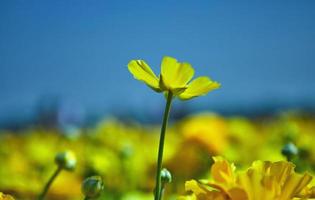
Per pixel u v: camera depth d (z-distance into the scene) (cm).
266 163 54
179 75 56
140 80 58
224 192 51
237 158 131
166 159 120
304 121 230
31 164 134
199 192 53
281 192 52
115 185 122
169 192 108
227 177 52
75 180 107
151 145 184
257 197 51
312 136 171
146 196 106
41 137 212
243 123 188
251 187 51
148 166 127
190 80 58
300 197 53
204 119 132
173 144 143
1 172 114
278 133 168
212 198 51
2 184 103
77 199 103
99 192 61
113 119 238
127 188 122
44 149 143
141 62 57
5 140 214
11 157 142
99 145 164
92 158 121
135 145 166
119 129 198
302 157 110
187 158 117
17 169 124
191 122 129
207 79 57
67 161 75
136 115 280
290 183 52
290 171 53
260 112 322
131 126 264
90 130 217
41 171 120
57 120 262
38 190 102
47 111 265
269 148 145
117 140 168
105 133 175
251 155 144
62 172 110
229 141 156
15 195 102
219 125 132
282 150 81
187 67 56
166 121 57
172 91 57
